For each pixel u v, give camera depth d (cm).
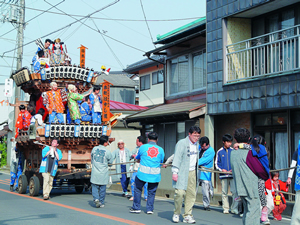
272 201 796
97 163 976
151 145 884
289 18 1162
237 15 1255
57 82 1287
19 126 1322
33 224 723
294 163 769
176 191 768
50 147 1112
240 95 1203
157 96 2544
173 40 1739
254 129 1265
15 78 1361
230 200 1045
